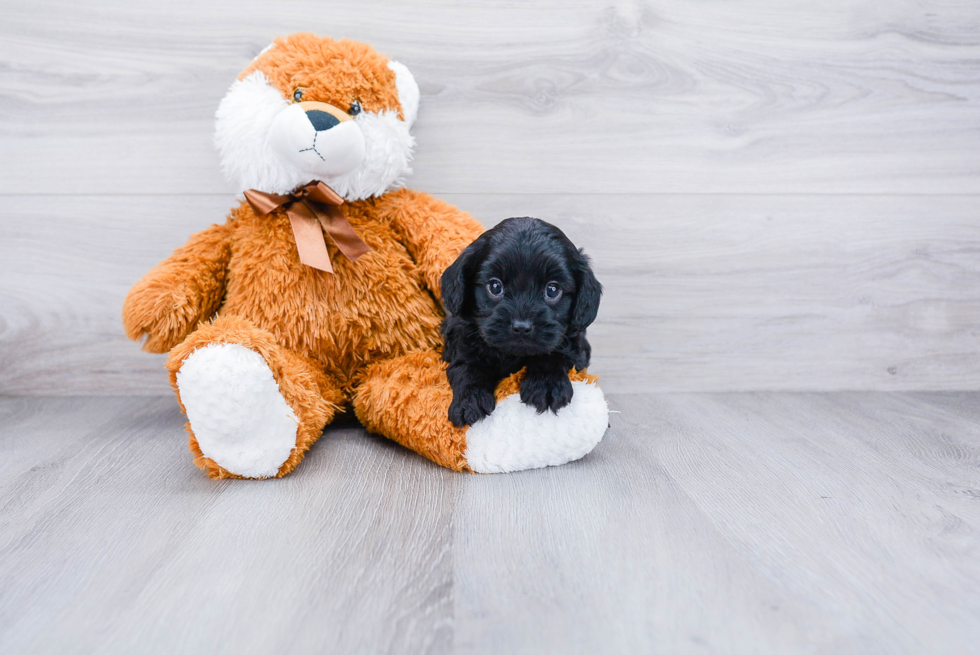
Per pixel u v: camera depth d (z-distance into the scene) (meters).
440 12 1.62
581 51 1.65
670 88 1.68
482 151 1.67
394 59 1.63
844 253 1.76
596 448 1.35
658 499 1.10
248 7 1.59
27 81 1.58
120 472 1.20
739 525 1.01
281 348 1.30
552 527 0.99
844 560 0.91
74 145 1.61
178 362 1.13
